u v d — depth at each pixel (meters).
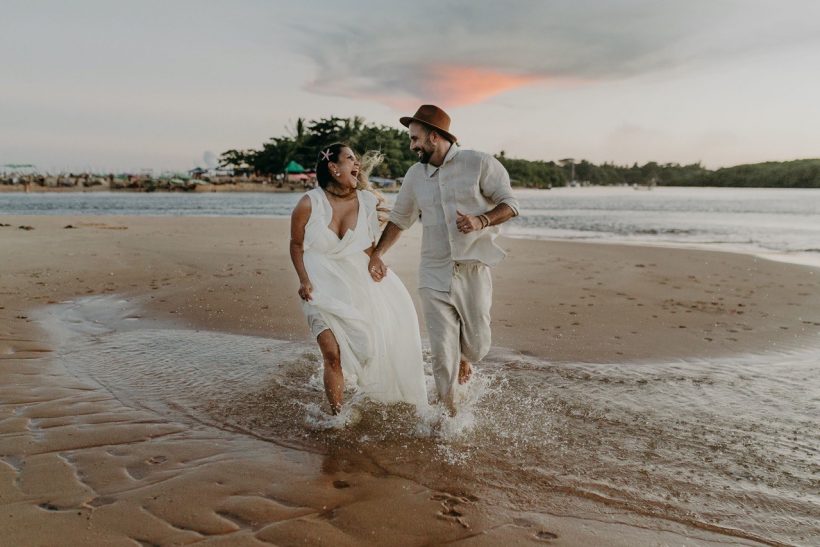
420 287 3.66
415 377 3.82
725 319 6.24
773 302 7.11
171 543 2.21
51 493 2.57
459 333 3.68
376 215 3.87
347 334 3.66
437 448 3.19
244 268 9.15
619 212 35.50
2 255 10.12
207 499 2.56
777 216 29.31
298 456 3.05
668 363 4.78
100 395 3.90
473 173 3.47
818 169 151.88
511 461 3.04
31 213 29.00
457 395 3.75
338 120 102.62
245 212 31.33
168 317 6.14
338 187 3.71
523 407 3.80
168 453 3.04
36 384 4.08
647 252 12.05
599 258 11.07
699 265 10.16
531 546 2.27
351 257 3.75
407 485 2.75
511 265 10.09
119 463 2.90
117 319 6.05
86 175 102.00
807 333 5.70
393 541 2.28
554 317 6.27
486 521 2.45
